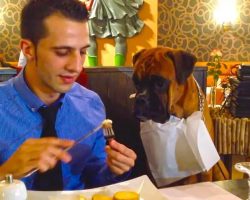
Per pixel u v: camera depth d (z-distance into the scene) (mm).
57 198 824
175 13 4777
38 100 961
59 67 827
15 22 4539
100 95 1502
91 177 1104
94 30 4078
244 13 4871
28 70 940
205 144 1137
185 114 1190
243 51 4973
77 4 824
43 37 810
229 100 1784
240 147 1628
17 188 651
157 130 1161
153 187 870
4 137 953
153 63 1160
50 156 723
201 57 4906
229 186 993
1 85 1016
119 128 1535
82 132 1067
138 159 1446
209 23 4836
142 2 4109
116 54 4133
